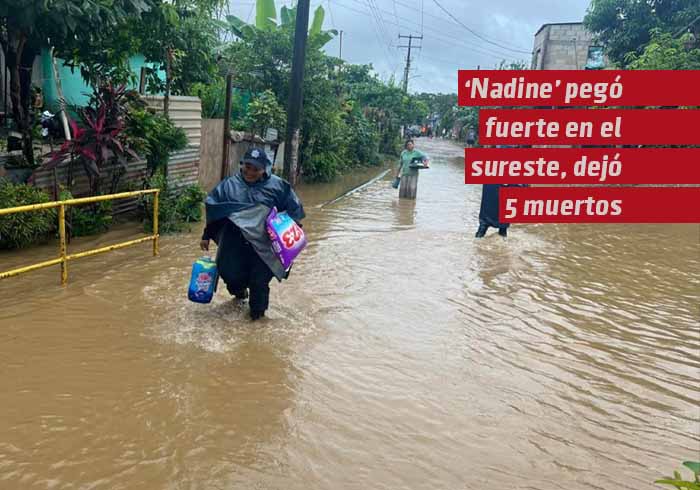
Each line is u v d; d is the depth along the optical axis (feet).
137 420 11.36
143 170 31.71
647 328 19.06
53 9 21.97
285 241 16.42
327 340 16.05
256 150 16.69
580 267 26.78
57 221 24.27
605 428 12.44
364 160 82.79
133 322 16.38
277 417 11.80
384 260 25.72
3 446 10.25
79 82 39.04
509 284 23.22
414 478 10.11
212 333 15.90
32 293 18.19
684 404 13.82
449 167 85.97
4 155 25.03
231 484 9.60
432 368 14.78
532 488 10.10
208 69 39.81
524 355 16.15
